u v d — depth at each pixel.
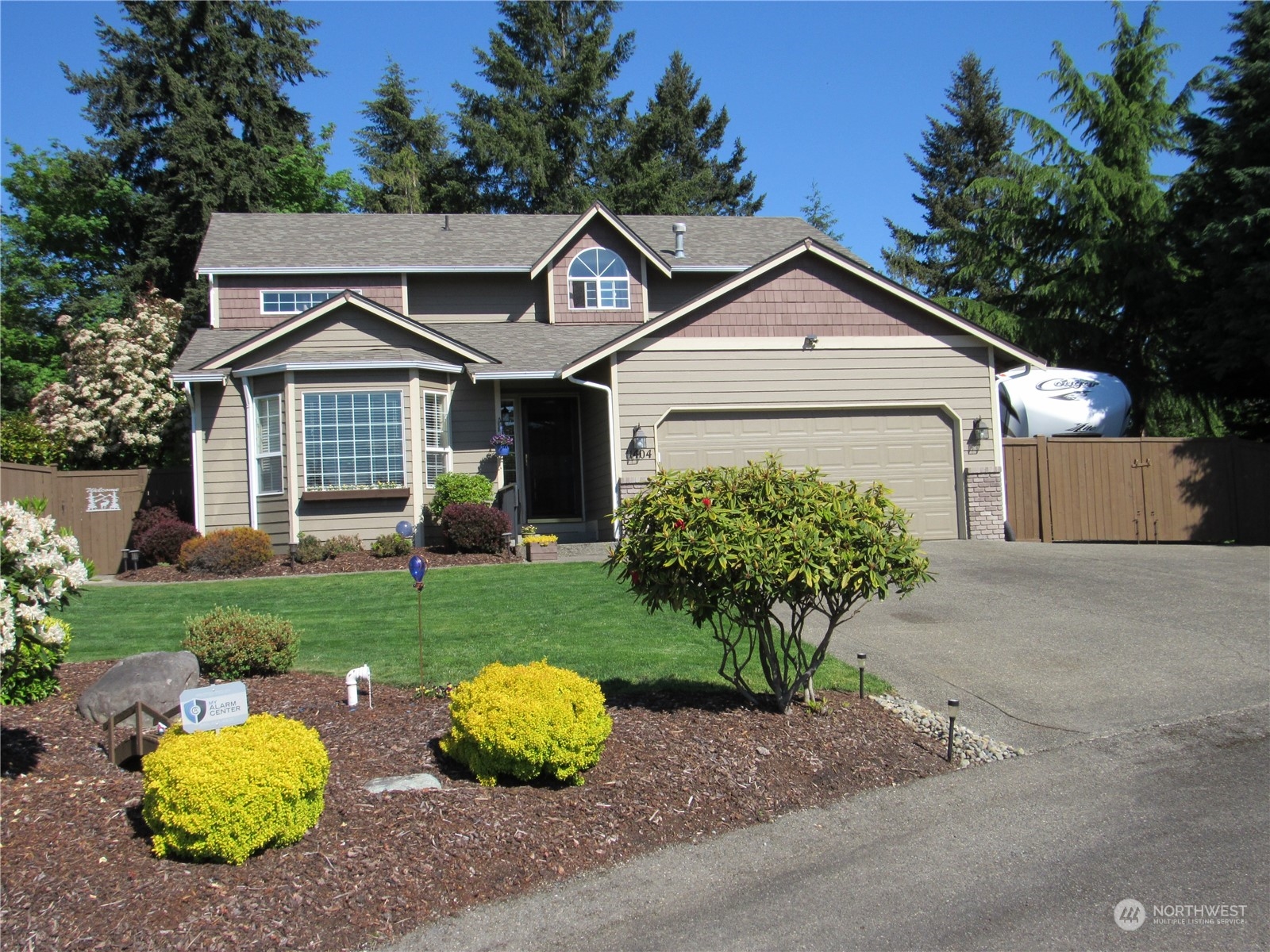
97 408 22.31
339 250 19.91
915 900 4.62
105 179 33.47
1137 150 25.19
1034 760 6.48
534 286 20.19
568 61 39.59
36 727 6.33
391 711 6.91
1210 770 6.23
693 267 20.38
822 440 16.59
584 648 8.93
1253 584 12.16
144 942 4.03
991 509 16.89
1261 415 23.38
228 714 5.13
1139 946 4.16
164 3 34.06
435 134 42.47
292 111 35.97
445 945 4.22
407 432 15.59
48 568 6.04
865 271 16.64
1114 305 25.16
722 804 5.65
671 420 16.34
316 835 4.94
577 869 4.91
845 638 9.79
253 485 15.74
